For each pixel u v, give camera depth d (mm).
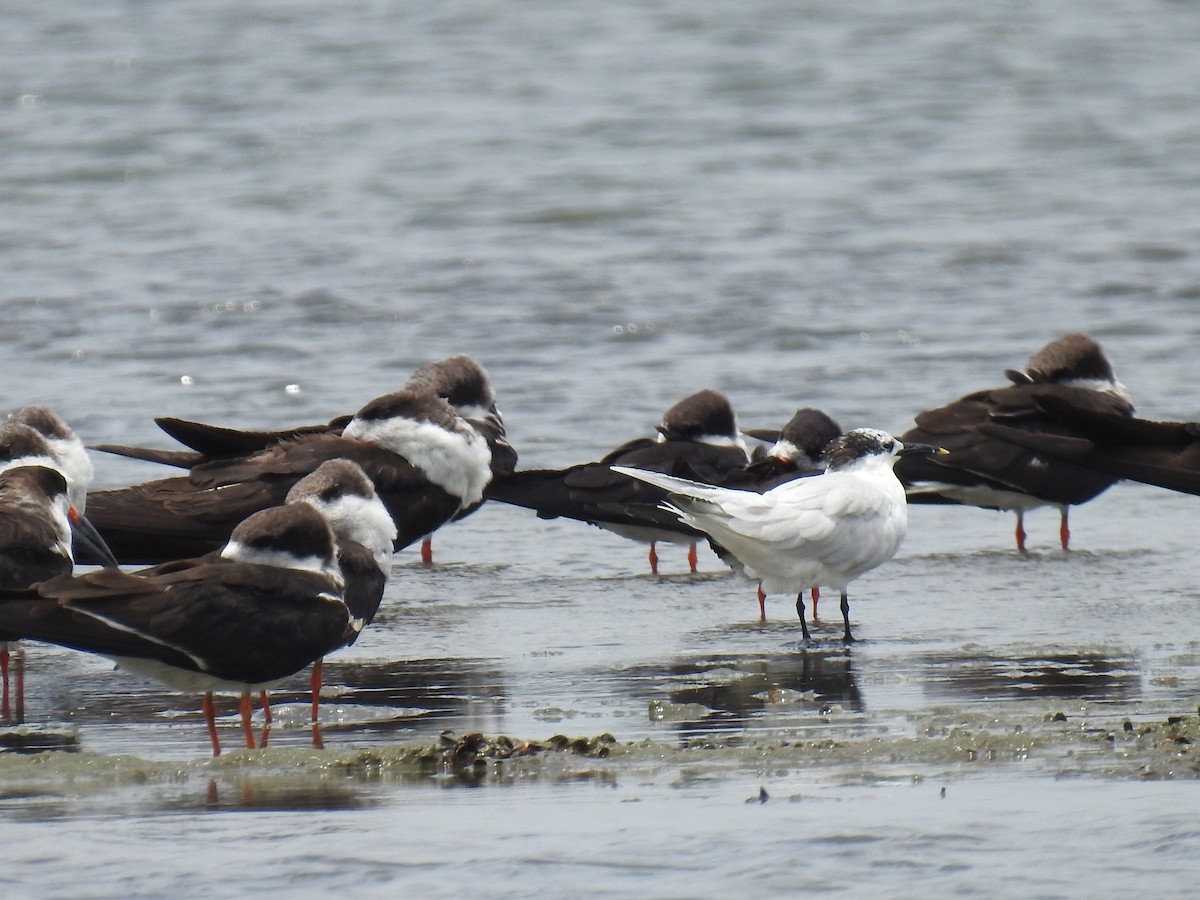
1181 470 13023
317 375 22281
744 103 39719
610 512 15531
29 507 12422
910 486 16891
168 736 11188
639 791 9383
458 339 23953
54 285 26688
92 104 39125
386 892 7867
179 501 14719
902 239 29562
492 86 41000
